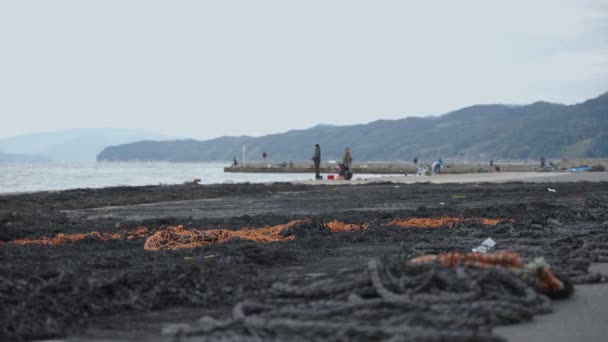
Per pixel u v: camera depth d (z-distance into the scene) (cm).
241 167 12431
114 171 12950
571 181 4691
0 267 1103
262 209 2512
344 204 2703
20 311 783
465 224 1708
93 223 1994
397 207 2503
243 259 1162
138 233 1650
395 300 725
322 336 634
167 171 13075
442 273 795
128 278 925
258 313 732
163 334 663
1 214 2066
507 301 779
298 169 11988
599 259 1216
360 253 1309
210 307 862
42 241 1525
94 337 737
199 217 2192
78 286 873
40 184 6456
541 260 870
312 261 1217
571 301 870
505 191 3453
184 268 1028
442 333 620
